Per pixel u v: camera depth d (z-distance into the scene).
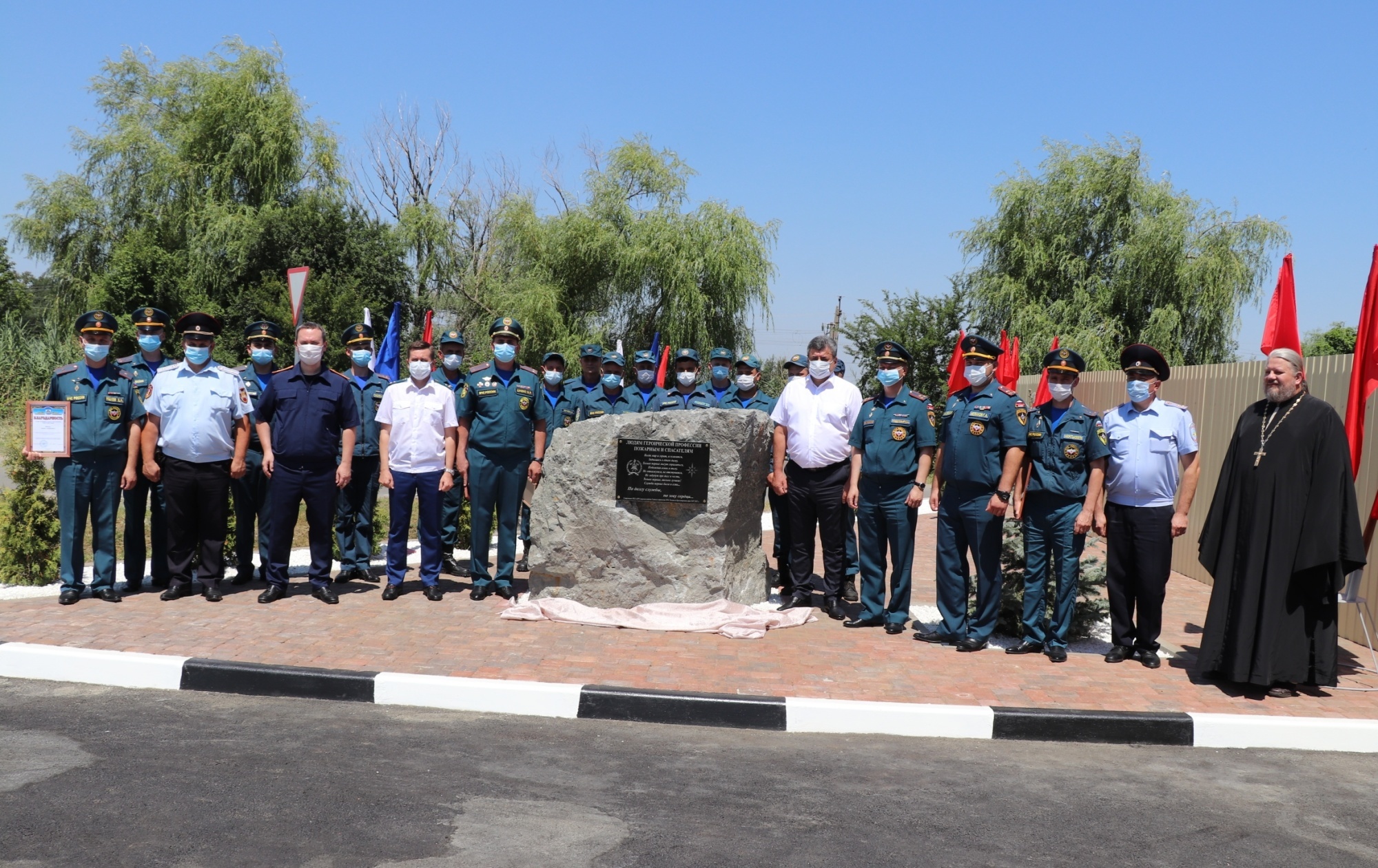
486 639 6.93
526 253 30.31
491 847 3.74
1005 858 3.83
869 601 7.90
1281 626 6.10
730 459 7.74
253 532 8.65
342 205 29.64
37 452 7.45
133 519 8.07
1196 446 6.70
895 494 7.63
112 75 32.91
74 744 4.76
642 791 4.44
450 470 8.13
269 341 8.42
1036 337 26.36
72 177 32.31
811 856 3.78
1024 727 5.52
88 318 7.47
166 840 3.68
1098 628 8.02
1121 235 27.59
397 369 11.16
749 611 7.73
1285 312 6.79
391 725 5.29
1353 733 5.46
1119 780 4.86
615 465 7.73
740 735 5.41
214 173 29.92
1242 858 3.91
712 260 27.91
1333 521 6.03
